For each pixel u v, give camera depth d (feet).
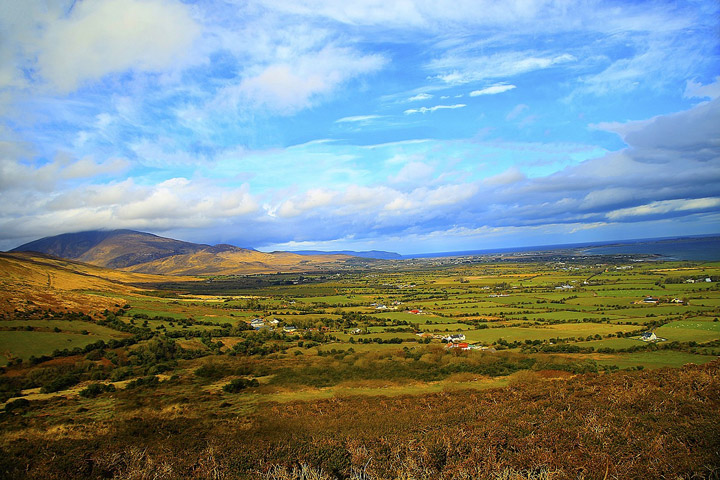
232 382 146.61
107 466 53.83
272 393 135.03
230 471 49.01
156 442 66.03
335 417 87.61
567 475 39.37
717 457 39.04
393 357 198.39
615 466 39.52
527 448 47.88
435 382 145.89
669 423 51.49
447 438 52.90
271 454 53.36
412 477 42.45
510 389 107.86
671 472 37.42
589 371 146.82
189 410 107.55
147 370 176.45
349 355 208.33
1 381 147.64
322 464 48.80
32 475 51.49
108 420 94.73
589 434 50.67
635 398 68.28
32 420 101.45
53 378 156.46
